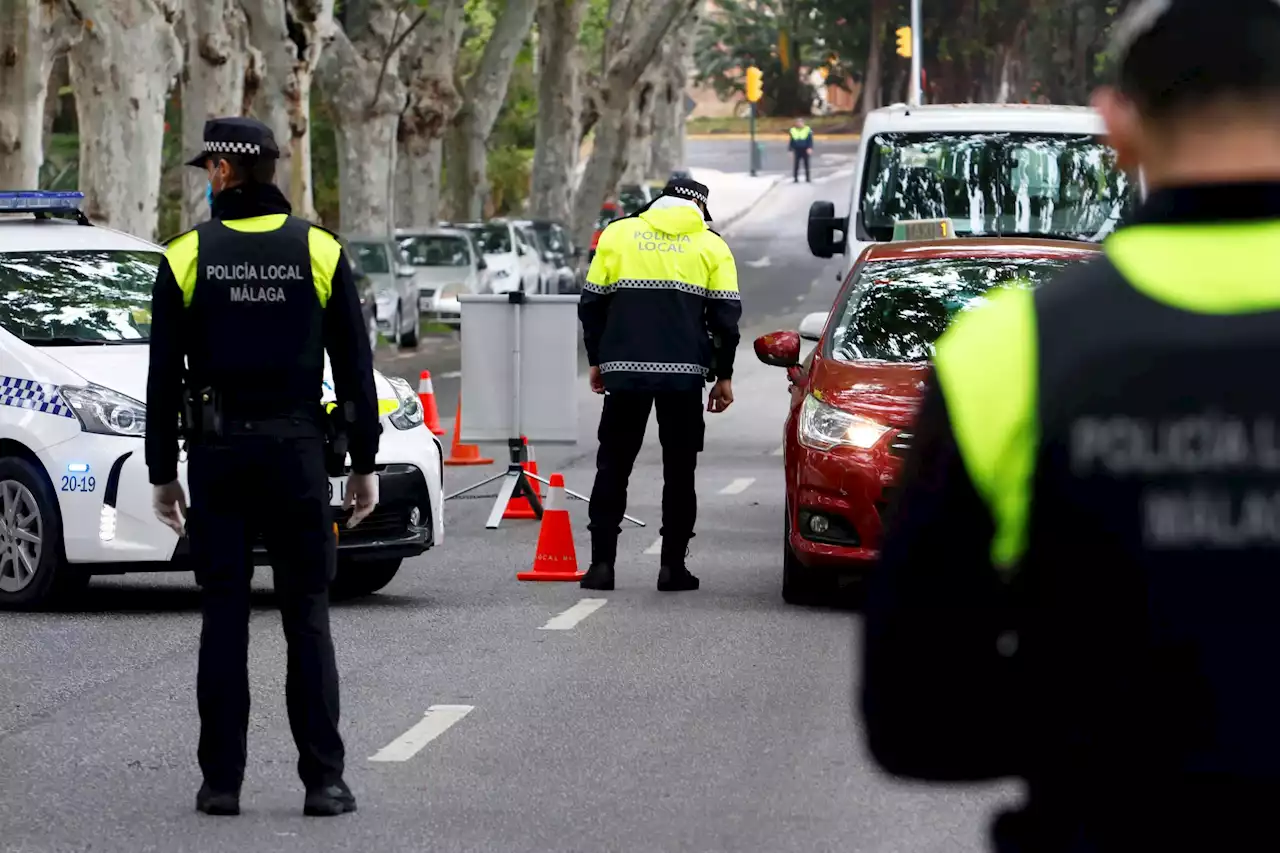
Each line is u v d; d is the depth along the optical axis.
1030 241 28.02
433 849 14.44
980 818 15.23
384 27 86.50
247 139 15.52
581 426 52.97
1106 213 40.28
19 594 25.20
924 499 5.48
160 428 15.42
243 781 16.34
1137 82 5.52
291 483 15.34
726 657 21.94
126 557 24.56
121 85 57.31
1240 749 5.14
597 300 26.55
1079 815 5.32
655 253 26.27
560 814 15.42
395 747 17.75
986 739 5.47
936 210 40.72
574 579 27.88
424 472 25.58
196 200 64.56
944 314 26.30
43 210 28.95
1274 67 5.36
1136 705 5.23
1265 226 5.37
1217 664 5.16
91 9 56.81
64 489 24.67
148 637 23.45
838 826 15.02
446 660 21.89
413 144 99.12
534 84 163.75
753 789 16.17
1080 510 5.28
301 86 70.62
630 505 36.69
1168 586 5.21
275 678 21.00
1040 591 5.36
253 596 26.64
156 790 16.28
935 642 5.45
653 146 175.38
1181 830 5.18
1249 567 5.18
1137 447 5.25
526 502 36.03
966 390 5.44
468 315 34.84
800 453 24.77
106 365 25.27
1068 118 41.03
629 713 19.12
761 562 29.55
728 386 26.78
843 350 25.98
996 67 182.00
